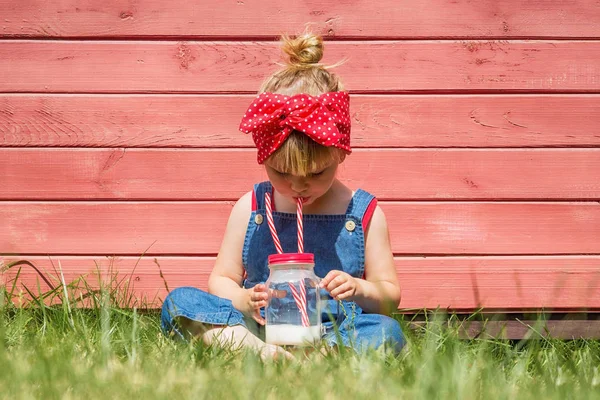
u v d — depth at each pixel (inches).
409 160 121.1
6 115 121.5
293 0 120.7
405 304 121.0
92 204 122.2
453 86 120.5
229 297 106.0
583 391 71.1
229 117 121.7
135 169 122.0
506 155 120.7
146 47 121.6
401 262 121.2
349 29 120.6
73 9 121.2
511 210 120.9
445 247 121.0
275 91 105.3
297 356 87.3
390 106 120.9
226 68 121.5
